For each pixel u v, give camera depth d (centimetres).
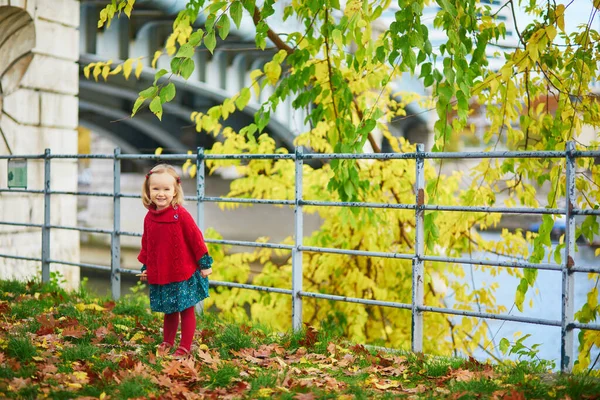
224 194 2691
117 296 742
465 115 555
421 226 552
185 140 3322
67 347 489
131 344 524
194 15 590
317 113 719
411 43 508
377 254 570
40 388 386
